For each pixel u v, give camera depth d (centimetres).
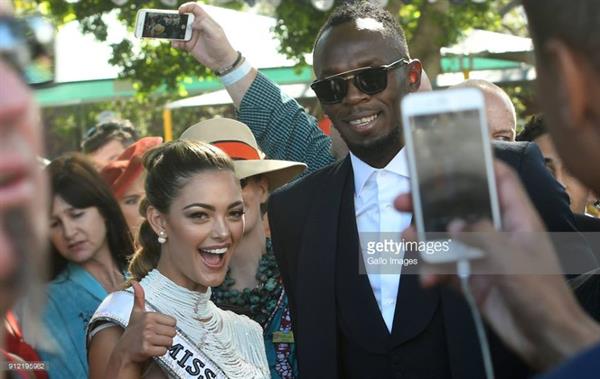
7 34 80
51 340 271
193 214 279
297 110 389
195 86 1070
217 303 337
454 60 981
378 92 269
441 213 110
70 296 342
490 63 940
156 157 289
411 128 112
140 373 255
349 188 272
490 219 110
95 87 984
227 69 389
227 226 282
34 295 81
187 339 274
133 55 1049
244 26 880
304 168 377
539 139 377
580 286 177
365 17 279
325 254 265
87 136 616
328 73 273
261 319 334
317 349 262
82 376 323
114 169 448
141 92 1062
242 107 388
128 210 443
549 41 95
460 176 110
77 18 1037
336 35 276
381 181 267
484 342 112
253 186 358
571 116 95
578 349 106
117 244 369
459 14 995
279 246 280
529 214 113
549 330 108
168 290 279
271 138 386
